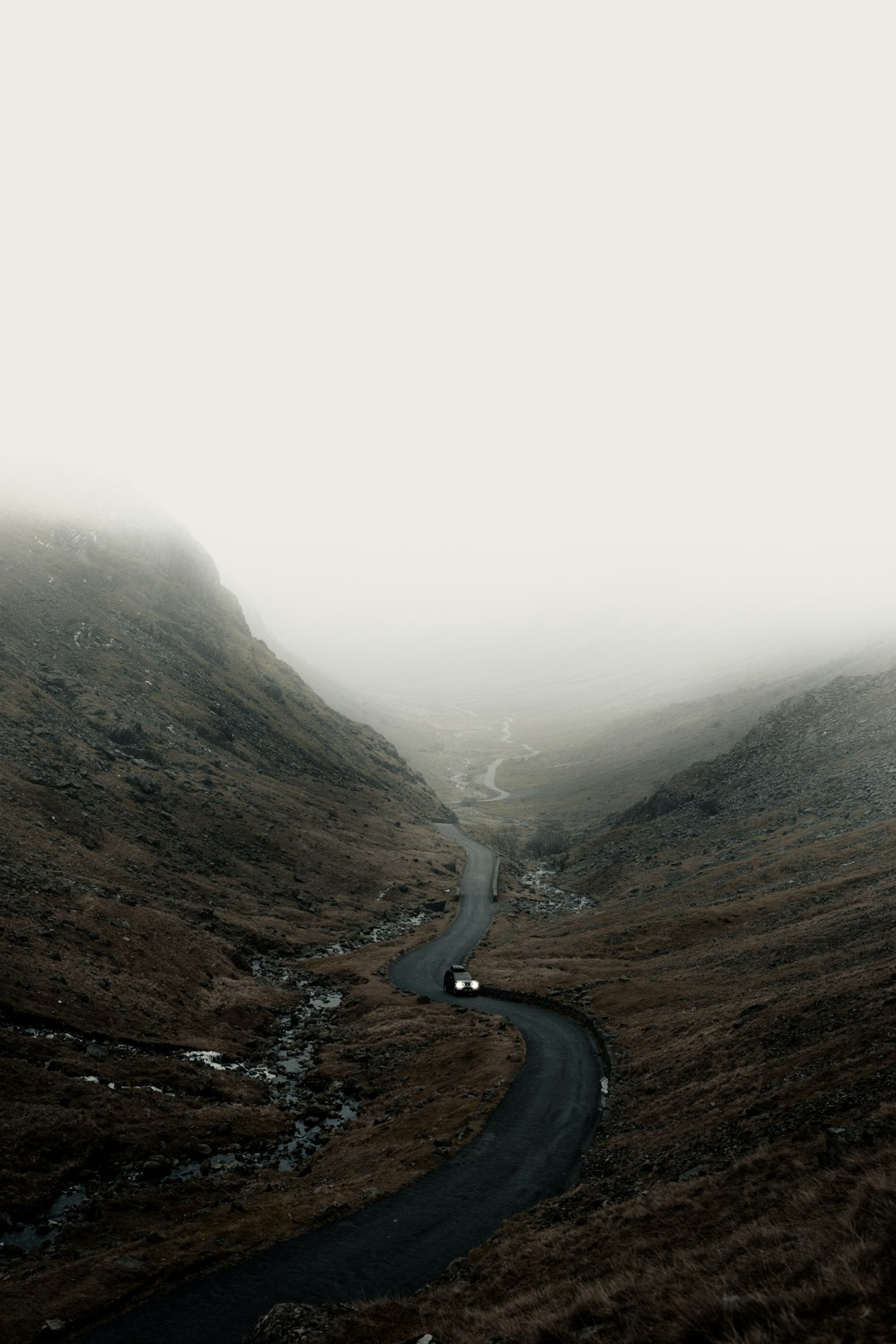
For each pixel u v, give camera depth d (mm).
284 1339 20078
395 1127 42938
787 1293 12289
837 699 156125
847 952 50000
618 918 96750
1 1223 30906
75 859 78875
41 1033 47219
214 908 88500
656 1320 14016
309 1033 64438
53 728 106188
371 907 110000
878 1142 19641
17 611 134375
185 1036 55375
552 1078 47438
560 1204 28812
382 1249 27672
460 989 71750
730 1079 35344
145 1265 27094
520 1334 16344
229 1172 38625
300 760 161875
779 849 100938
